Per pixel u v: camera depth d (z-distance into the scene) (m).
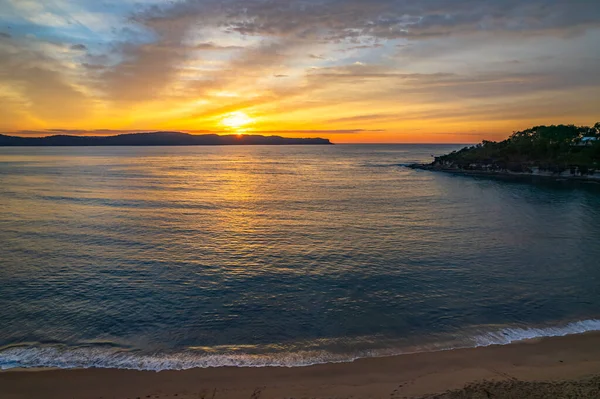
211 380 11.77
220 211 44.00
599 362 12.50
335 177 92.00
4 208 44.47
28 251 26.89
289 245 28.92
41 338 14.86
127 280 21.38
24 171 100.06
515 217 41.38
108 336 15.05
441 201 53.28
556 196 59.66
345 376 11.96
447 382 11.44
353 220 38.88
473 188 70.44
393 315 16.88
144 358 13.26
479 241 30.38
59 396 10.98
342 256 26.03
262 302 18.42
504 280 21.38
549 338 14.48
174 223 36.91
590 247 28.62
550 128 143.75
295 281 21.28
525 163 107.19
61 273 22.42
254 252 27.00
